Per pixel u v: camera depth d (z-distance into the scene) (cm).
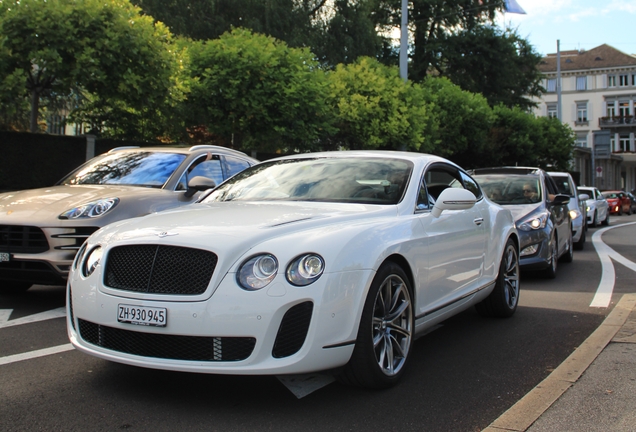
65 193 631
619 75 7469
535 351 478
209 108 1591
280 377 396
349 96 2033
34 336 494
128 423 318
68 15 1240
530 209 890
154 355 335
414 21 4422
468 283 506
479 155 3073
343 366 356
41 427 311
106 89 1314
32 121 1382
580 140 7656
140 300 336
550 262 873
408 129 2089
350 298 338
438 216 457
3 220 573
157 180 691
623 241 1634
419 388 382
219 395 362
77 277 372
